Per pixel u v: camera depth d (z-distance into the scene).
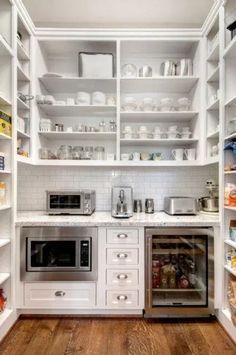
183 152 2.50
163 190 2.76
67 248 2.09
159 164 2.42
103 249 2.06
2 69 1.97
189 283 2.23
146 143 2.64
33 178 2.72
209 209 2.42
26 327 1.93
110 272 2.05
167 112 2.41
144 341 1.77
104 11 2.47
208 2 2.35
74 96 2.73
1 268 1.97
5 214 1.98
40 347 1.71
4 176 1.97
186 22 2.63
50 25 2.65
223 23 2.00
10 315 1.91
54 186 2.74
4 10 1.98
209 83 2.36
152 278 2.13
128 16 2.54
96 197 2.75
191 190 2.75
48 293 2.05
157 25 2.66
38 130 2.44
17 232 2.03
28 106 2.31
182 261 2.25
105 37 2.36
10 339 1.79
